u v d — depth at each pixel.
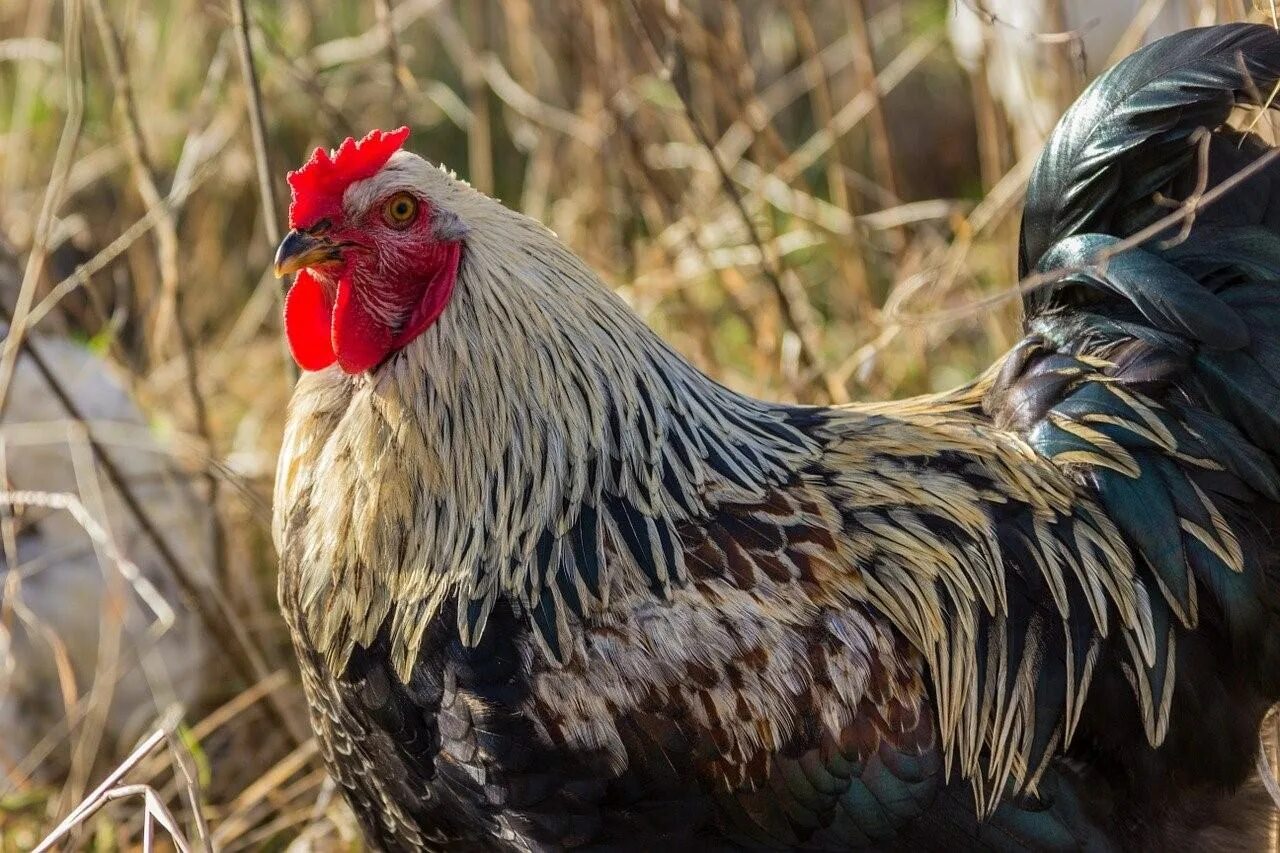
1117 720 4.61
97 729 6.25
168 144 9.66
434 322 4.52
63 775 6.84
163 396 8.35
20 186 9.34
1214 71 4.53
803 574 4.45
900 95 11.47
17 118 9.12
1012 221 7.81
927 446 4.78
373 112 9.66
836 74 10.87
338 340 4.54
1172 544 4.57
